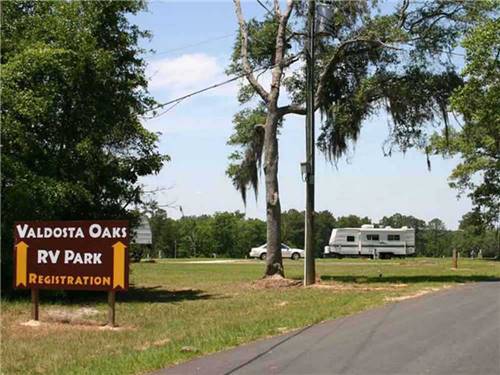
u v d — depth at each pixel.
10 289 19.25
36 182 18.20
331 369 8.48
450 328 11.62
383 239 64.88
